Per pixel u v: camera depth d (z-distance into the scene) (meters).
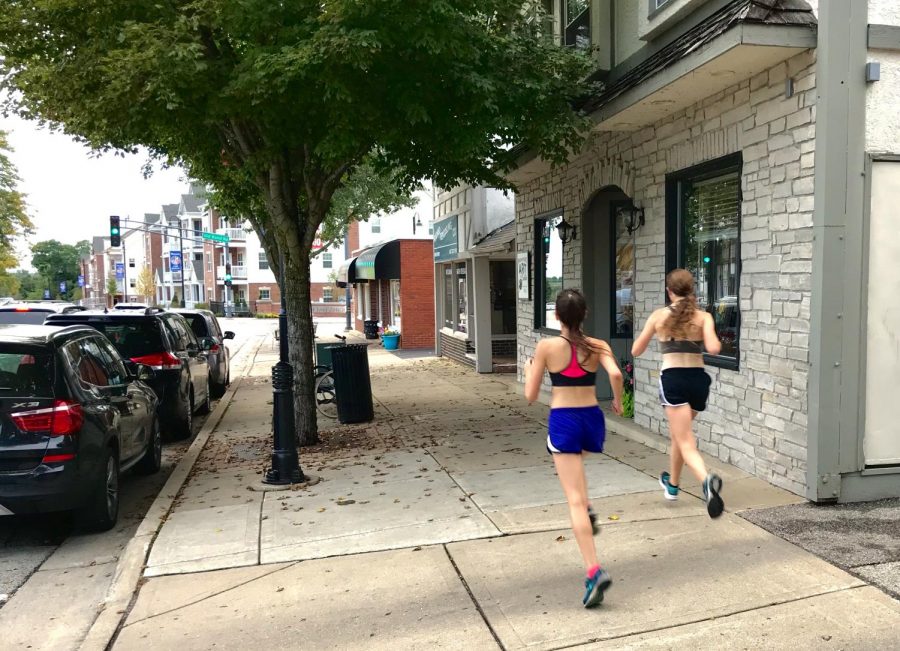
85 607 4.52
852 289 5.19
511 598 4.09
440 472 7.02
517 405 11.28
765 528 4.86
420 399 12.38
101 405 6.05
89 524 5.91
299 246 8.66
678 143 7.27
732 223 6.61
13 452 5.32
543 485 6.35
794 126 5.47
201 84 6.89
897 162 5.26
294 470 6.89
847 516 5.02
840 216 5.16
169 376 9.66
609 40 8.85
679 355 4.95
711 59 5.53
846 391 5.23
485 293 15.91
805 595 3.86
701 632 3.55
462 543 5.01
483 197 15.65
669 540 4.76
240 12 6.57
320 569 4.71
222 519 5.88
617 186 8.87
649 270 7.99
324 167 7.80
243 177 9.46
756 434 6.07
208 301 69.19
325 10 6.54
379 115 7.17
